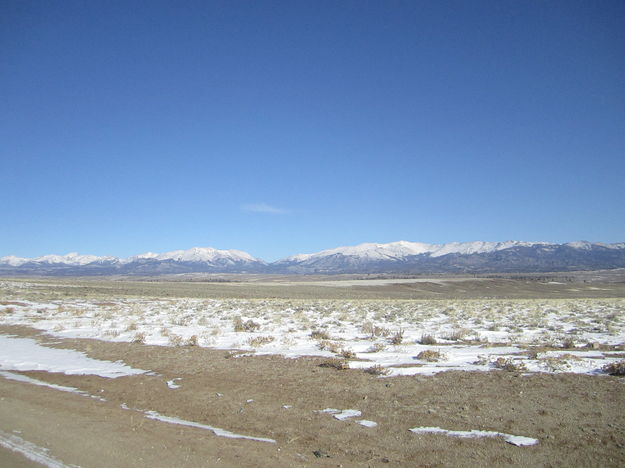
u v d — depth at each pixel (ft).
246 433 28.07
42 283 308.40
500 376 38.01
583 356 45.60
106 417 30.91
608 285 471.21
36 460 23.04
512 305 140.15
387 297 278.46
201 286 369.09
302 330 73.31
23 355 54.65
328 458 23.97
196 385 39.34
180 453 24.18
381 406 32.01
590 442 24.85
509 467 22.39
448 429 27.45
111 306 134.00
